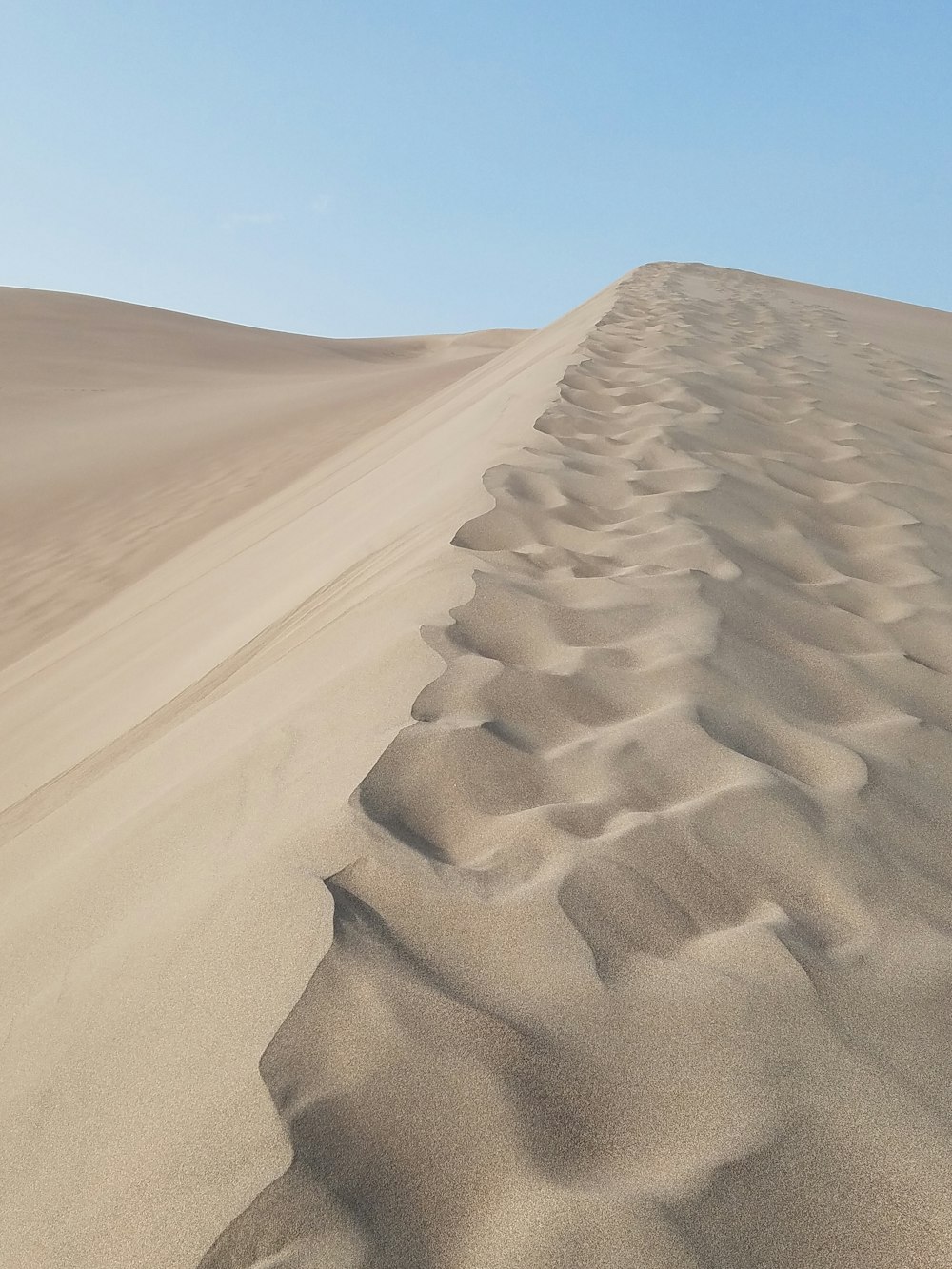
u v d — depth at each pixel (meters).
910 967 1.36
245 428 15.54
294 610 3.52
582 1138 1.08
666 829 1.60
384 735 1.84
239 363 30.66
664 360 6.82
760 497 3.88
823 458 4.78
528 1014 1.23
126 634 5.20
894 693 2.35
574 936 1.36
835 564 3.33
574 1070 1.16
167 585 6.52
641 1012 1.24
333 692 2.17
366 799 1.63
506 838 1.59
